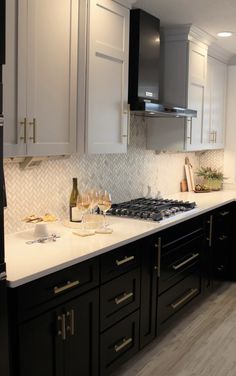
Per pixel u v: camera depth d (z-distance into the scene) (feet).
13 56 7.13
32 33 7.47
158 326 10.26
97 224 9.44
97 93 9.18
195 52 13.39
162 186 14.89
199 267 12.61
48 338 6.78
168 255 10.52
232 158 16.94
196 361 9.73
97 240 8.40
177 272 11.10
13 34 7.10
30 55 7.47
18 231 9.00
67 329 7.16
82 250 7.64
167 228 10.33
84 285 7.51
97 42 9.01
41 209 9.63
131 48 10.75
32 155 7.66
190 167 16.56
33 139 7.61
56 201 10.07
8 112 7.11
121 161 12.49
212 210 13.23
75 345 7.39
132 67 10.76
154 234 9.75
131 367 9.43
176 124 13.33
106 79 9.47
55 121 8.20
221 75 15.97
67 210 10.43
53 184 9.94
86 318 7.63
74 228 9.45
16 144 7.29
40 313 6.59
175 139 13.38
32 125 7.59
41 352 6.66
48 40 7.86
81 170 10.84
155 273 9.94
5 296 6.00
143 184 13.70
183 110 12.07
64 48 8.27
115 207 11.61
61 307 7.00
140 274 9.32
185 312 12.41
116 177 12.30
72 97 8.61
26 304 6.31
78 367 7.50
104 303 8.11
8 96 7.08
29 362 6.43
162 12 11.34
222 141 16.62
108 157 11.87
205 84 14.42
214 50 14.88
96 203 9.59
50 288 6.73
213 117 15.46
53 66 8.03
